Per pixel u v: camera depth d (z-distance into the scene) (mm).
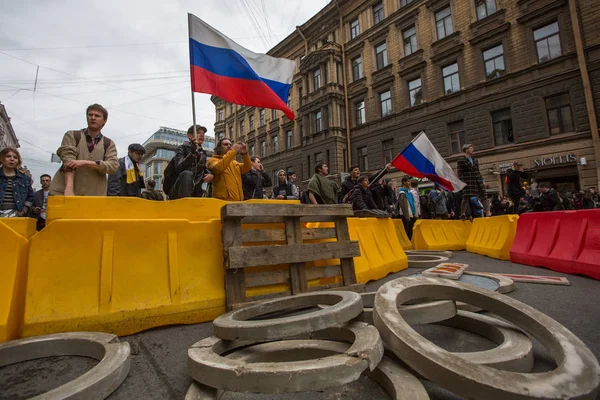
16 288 1972
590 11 13289
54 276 2057
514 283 3408
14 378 1541
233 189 4062
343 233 3119
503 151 15180
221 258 2650
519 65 14969
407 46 19688
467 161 7742
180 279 2420
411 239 8211
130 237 2348
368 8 21797
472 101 16422
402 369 1433
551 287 3199
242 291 2465
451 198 10727
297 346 1733
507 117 15469
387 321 1530
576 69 13453
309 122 24609
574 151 13234
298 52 26719
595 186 12633
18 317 1938
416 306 1863
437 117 17844
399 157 7449
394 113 19797
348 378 1222
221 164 3883
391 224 5363
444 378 1203
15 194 4672
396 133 19750
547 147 13953
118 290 2199
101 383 1336
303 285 2727
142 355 1827
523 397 1062
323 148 23172
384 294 1833
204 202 2918
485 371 1179
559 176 13609
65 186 2820
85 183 3082
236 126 34500
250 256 2490
